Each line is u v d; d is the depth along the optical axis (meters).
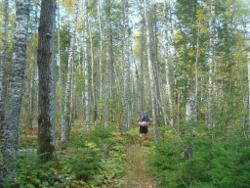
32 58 33.28
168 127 21.14
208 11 21.19
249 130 13.30
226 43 24.17
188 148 12.53
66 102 20.78
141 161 16.25
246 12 25.91
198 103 19.70
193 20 22.64
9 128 9.16
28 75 34.66
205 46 21.94
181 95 22.31
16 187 8.91
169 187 11.38
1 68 19.55
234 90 24.02
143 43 45.81
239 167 9.34
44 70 11.73
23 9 9.61
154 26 35.59
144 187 12.52
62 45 36.22
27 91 33.97
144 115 23.95
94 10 37.06
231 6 24.88
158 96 33.78
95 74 46.47
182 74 22.88
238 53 25.50
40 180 10.21
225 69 24.41
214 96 19.45
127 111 30.66
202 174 10.81
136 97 52.00
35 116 35.59
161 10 31.75
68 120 20.58
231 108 14.40
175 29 26.52
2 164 8.97
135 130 24.95
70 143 17.75
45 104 11.72
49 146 11.67
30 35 29.16
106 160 14.56
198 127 13.52
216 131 12.91
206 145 11.66
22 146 16.12
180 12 23.42
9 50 23.22
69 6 31.38
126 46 31.36
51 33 11.77
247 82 24.56
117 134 22.67
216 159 9.84
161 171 13.36
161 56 39.16
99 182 11.88
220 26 24.06
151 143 20.45
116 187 12.12
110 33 35.09
